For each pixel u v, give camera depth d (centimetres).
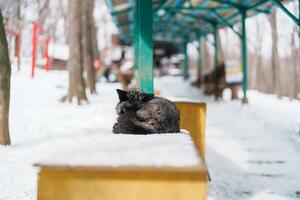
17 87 1797
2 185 507
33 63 2302
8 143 711
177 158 213
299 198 579
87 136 813
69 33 1395
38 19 3525
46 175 200
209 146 900
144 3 799
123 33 2692
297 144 908
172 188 199
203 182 198
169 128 390
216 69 1947
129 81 2327
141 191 199
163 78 3641
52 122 983
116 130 371
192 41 2805
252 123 1194
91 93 1752
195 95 2189
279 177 689
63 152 227
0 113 700
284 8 1054
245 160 797
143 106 381
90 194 200
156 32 2644
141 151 229
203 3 1592
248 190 612
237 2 1583
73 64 1369
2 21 683
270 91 3791
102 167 200
